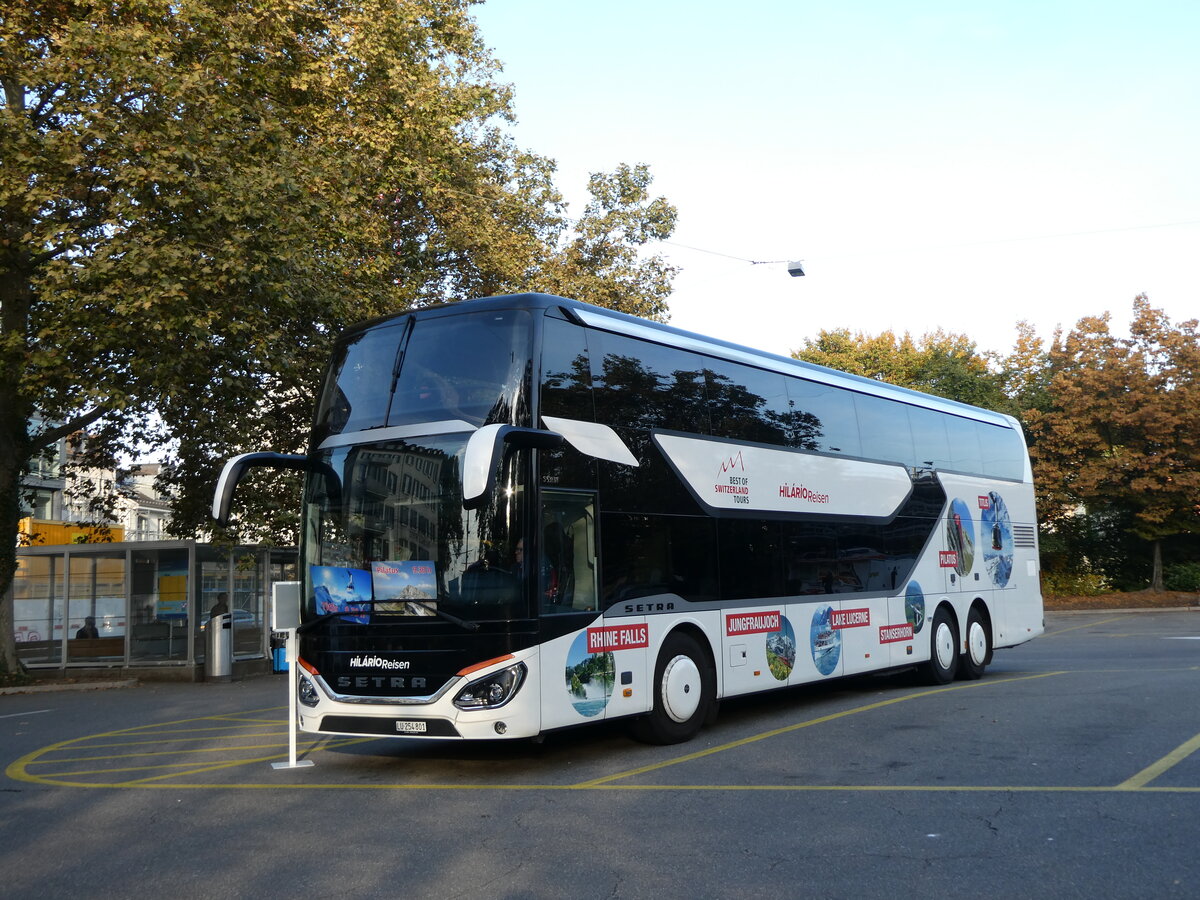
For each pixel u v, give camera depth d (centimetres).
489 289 2808
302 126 2194
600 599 959
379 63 2306
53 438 2308
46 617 2300
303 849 677
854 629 1359
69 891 598
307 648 960
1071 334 4312
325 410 1018
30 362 1900
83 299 1739
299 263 1933
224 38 2017
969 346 5753
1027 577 1888
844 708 1320
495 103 3102
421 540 913
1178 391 4053
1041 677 1619
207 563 2262
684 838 668
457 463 912
